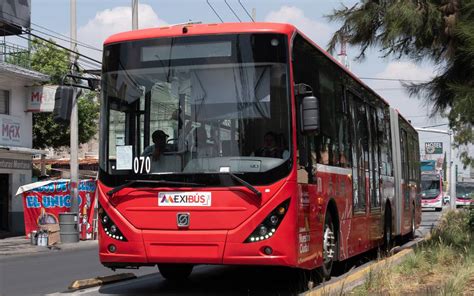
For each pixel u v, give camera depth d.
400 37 12.03
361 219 12.21
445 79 12.64
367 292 8.13
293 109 8.16
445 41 11.98
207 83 8.30
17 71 26.75
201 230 7.92
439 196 52.31
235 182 7.92
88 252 19.64
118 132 8.49
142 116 8.43
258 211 7.81
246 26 8.38
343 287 8.30
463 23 11.09
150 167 8.23
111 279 10.61
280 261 7.76
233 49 8.31
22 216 28.36
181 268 10.81
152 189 8.12
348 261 13.76
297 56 8.59
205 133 8.16
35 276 12.47
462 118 11.71
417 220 22.47
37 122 36.75
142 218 8.14
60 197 25.00
